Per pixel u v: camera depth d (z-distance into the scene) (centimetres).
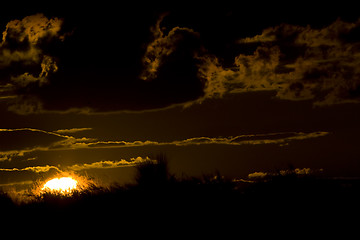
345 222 961
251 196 1088
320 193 1059
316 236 931
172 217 1062
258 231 973
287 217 996
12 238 1096
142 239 1015
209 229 1009
